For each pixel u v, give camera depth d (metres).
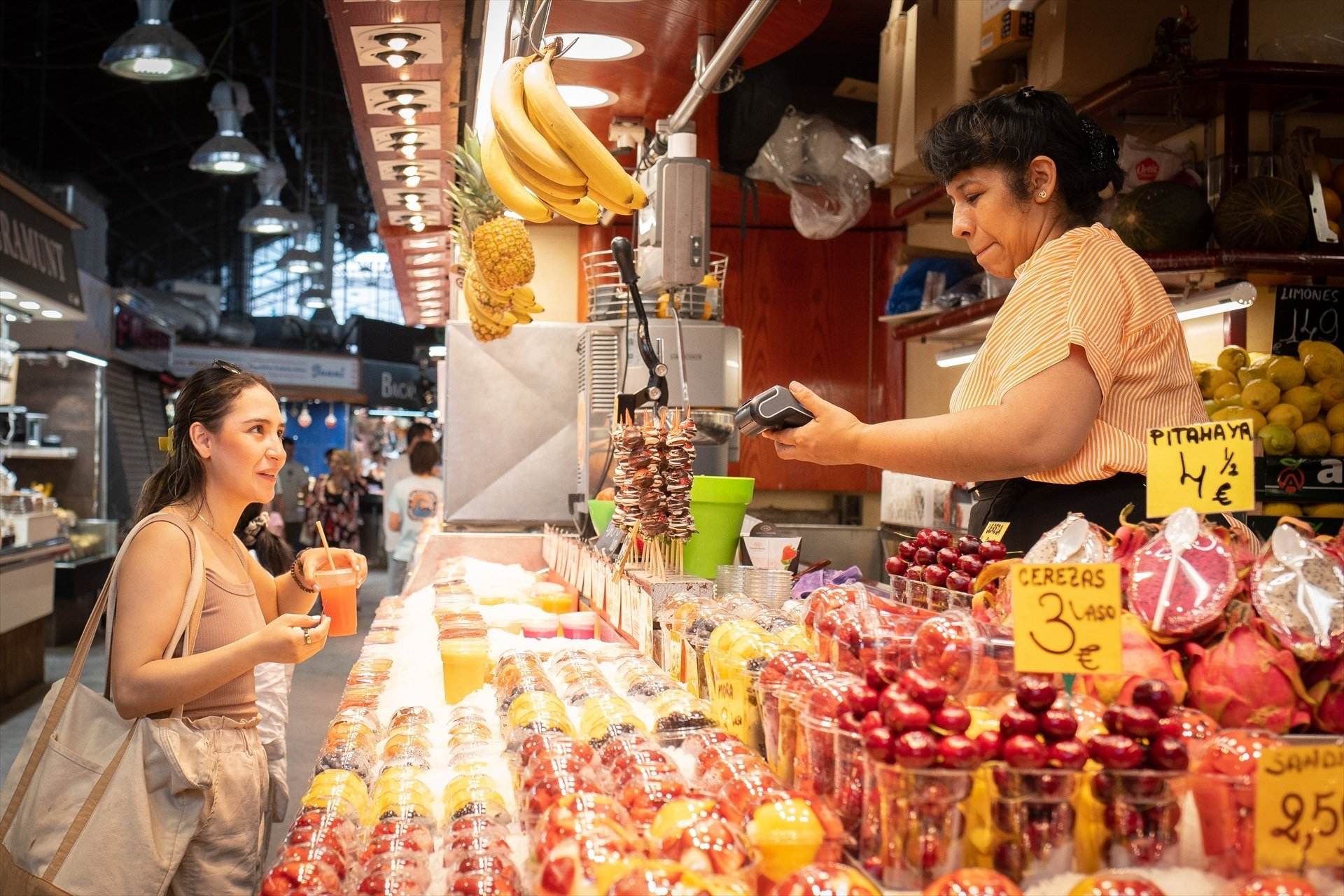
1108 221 3.28
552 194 2.94
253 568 2.66
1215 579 1.27
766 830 1.12
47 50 13.48
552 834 1.14
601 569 2.89
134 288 20.48
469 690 2.21
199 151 11.60
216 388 2.35
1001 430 1.73
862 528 4.20
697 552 2.69
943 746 1.06
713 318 3.93
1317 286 3.33
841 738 1.18
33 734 2.11
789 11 3.08
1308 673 1.23
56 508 9.23
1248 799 1.05
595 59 3.52
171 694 2.06
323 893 1.17
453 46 3.69
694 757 1.48
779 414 1.86
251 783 2.24
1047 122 1.97
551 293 5.66
